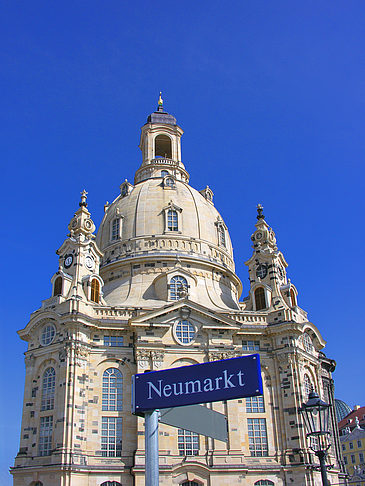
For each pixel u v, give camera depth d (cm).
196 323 7856
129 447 7125
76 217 8850
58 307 7775
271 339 8112
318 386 8481
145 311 7944
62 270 8494
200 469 6919
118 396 7419
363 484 13588
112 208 10350
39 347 7694
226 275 9725
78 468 6694
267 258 9212
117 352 7644
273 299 8712
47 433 7162
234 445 7150
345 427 16338
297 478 7119
